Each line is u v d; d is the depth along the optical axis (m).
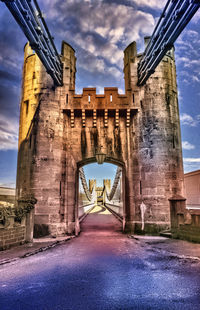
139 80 13.81
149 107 13.56
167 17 8.42
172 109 13.73
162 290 4.19
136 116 13.82
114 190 29.64
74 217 12.71
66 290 4.23
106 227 16.09
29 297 3.92
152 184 12.52
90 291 4.19
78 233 12.97
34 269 5.53
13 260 6.33
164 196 12.23
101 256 6.90
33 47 9.00
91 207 45.22
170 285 4.42
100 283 4.58
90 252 7.51
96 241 9.92
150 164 12.80
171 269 5.45
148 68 11.92
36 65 14.14
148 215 12.24
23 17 7.60
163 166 12.64
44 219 11.80
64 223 12.30
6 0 6.65
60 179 12.75
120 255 7.01
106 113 13.80
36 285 4.48
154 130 13.16
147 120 13.44
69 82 14.05
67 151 13.60
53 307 3.56
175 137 13.40
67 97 13.84
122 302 3.72
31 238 9.37
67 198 12.81
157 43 9.81
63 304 3.66
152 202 12.30
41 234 11.24
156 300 3.78
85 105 13.72
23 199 9.62
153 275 5.03
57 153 12.97
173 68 14.73
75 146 13.71
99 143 13.77
